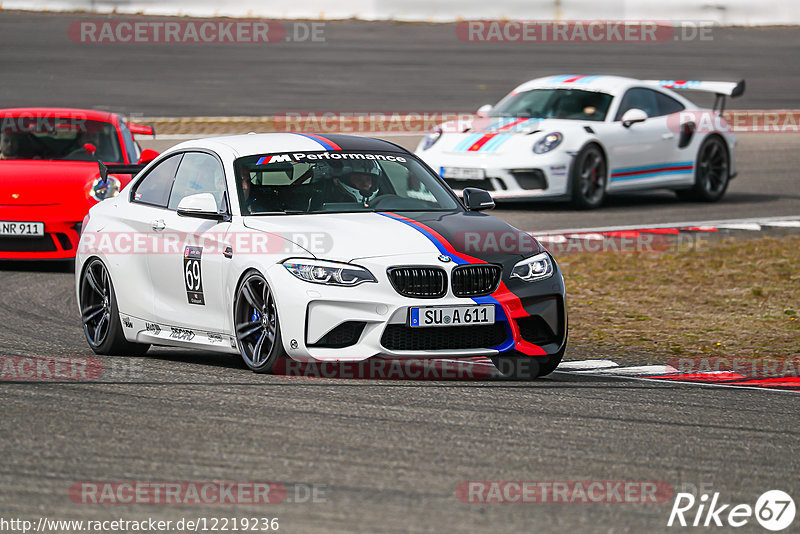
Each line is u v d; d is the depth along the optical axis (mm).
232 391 21625
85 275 27656
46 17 139250
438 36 143250
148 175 27781
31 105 82562
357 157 26125
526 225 49281
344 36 139750
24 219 37906
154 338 25766
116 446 17781
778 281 39156
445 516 14695
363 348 22234
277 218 23953
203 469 16609
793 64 122938
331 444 17953
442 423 19391
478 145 52000
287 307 22469
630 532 14359
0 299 33938
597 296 36531
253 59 116375
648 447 18312
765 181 65625
